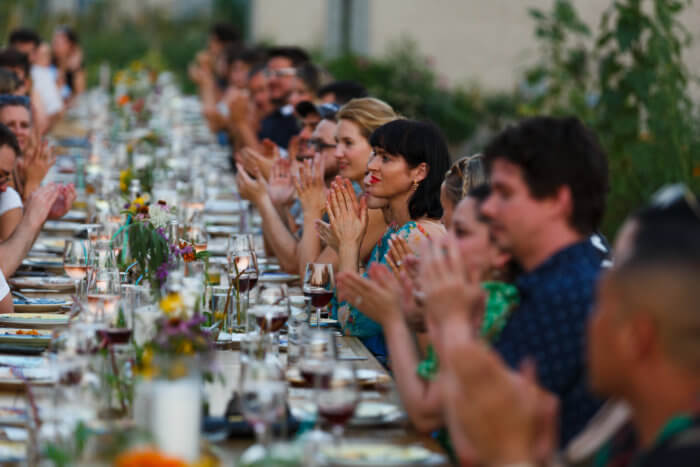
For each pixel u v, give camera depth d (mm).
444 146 5477
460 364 2432
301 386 3947
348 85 8500
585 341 3104
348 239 5562
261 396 2877
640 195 9719
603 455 2781
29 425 2969
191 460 2842
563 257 3197
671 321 2262
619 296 2328
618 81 9875
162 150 11266
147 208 5906
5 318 5078
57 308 5512
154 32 33250
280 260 6906
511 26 19969
